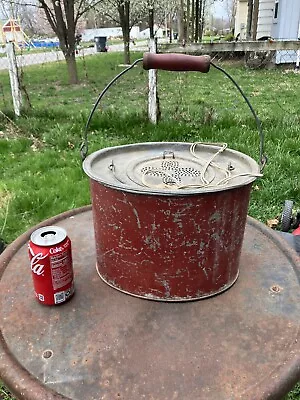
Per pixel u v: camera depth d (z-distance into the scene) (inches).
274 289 44.3
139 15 553.6
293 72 418.9
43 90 350.9
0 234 92.4
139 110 234.1
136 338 37.5
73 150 156.8
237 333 38.1
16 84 201.8
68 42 374.3
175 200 36.3
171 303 41.9
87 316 40.1
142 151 53.8
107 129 178.2
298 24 447.5
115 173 44.6
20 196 111.9
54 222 58.7
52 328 38.6
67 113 209.3
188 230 37.9
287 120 178.2
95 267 47.9
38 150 158.6
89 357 35.5
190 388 32.6
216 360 35.1
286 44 172.1
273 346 36.6
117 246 40.9
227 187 36.8
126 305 41.6
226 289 43.7
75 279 45.6
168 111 202.1
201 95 304.7
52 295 40.5
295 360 34.8
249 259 50.0
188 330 38.5
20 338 37.5
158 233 38.2
